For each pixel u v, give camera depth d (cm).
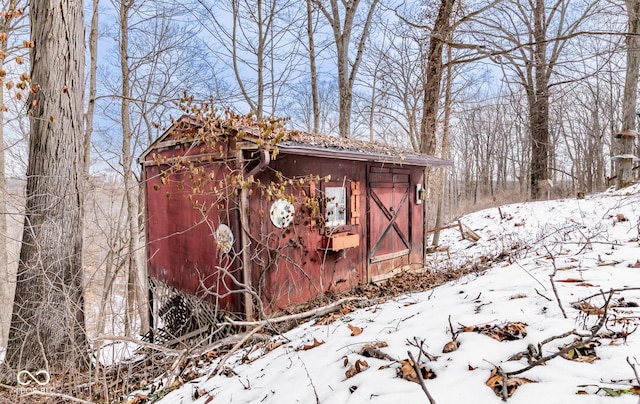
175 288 619
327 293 586
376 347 225
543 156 1384
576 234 556
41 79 454
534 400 135
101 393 363
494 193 3025
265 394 220
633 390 127
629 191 947
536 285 281
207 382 297
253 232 488
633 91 1130
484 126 3047
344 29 1192
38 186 454
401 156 639
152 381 381
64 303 417
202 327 536
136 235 802
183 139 586
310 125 1956
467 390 152
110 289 505
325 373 216
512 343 189
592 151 2342
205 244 547
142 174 729
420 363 188
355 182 625
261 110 1208
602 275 277
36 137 457
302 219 550
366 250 655
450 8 980
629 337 171
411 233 760
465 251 969
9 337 440
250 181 461
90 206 539
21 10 410
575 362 157
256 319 487
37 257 442
